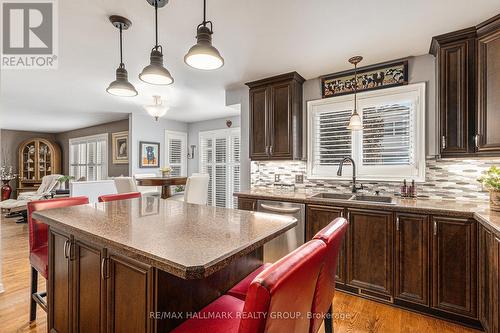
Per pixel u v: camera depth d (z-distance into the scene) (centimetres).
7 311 217
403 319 207
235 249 100
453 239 200
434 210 206
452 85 219
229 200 601
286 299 75
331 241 109
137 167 568
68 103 471
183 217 158
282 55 268
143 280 102
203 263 86
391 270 223
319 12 194
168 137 634
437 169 258
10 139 789
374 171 293
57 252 155
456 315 199
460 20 202
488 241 172
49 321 160
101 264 122
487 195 236
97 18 200
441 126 224
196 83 358
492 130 195
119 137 655
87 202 231
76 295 139
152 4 182
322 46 248
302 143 337
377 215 230
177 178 402
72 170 813
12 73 315
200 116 602
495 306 161
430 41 237
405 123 277
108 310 118
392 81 280
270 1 180
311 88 333
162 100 451
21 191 783
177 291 106
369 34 226
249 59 277
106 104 478
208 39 160
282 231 133
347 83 308
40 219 157
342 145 314
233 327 101
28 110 528
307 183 336
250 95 349
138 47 249
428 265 209
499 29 191
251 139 347
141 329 102
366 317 210
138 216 158
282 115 321
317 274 97
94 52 258
